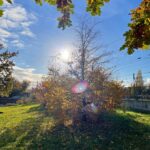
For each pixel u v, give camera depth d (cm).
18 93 8531
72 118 2280
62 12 433
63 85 2367
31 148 1577
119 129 2077
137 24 421
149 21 419
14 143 1719
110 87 2267
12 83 3070
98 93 2272
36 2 407
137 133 1948
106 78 2283
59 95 2273
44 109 3916
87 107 2275
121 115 2747
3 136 1973
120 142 1695
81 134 1930
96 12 415
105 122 2305
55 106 2281
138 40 427
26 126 2411
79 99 2284
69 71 2341
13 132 2123
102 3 407
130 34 428
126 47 439
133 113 3319
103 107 2277
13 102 8225
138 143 1662
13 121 2859
